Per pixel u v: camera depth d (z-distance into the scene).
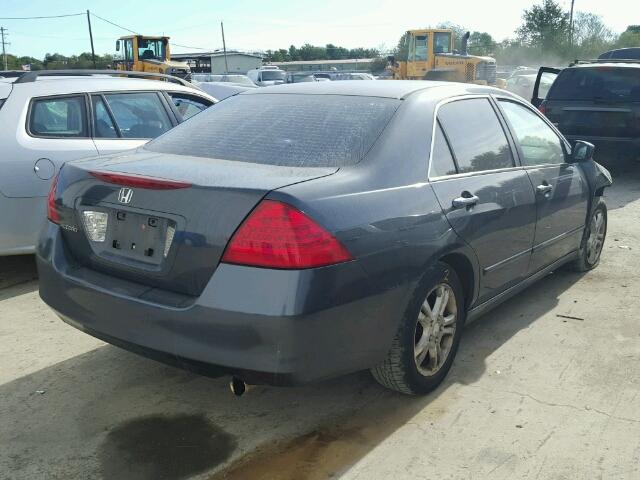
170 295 2.94
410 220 3.21
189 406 3.53
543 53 54.81
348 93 3.82
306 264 2.73
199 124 3.91
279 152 3.35
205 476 2.94
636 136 9.47
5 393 3.65
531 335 4.44
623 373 3.89
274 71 35.50
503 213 3.96
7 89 5.25
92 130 5.57
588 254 5.70
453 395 3.63
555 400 3.57
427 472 2.96
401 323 3.26
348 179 3.07
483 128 4.12
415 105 3.63
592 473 2.95
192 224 2.86
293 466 3.01
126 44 29.50
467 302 3.87
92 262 3.29
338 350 2.90
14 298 5.14
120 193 3.13
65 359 4.07
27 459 3.05
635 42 54.69
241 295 2.72
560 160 5.01
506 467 2.99
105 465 3.02
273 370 2.74
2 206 5.03
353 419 3.40
